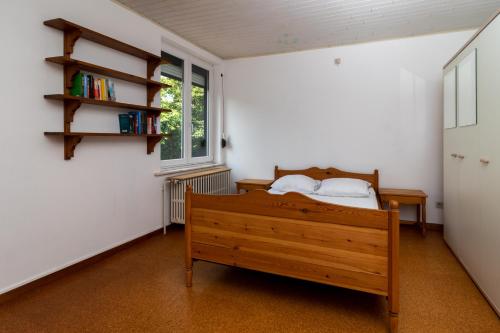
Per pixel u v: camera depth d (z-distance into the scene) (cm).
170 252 302
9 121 205
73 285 232
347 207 180
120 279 243
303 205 192
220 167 466
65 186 246
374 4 283
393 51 379
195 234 228
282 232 200
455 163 283
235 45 405
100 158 277
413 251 305
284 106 438
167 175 362
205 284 236
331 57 407
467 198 250
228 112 472
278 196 199
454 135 284
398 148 383
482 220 218
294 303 208
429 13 301
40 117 224
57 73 235
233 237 215
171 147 387
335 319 189
